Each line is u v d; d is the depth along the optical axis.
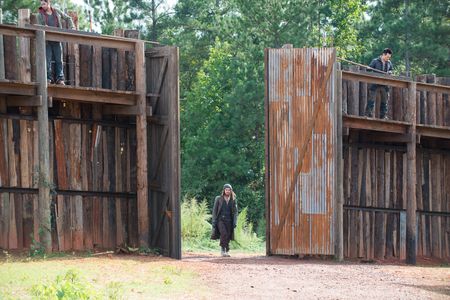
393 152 31.27
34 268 19.75
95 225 25.72
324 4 64.12
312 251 27.86
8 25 22.91
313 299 18.14
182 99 64.69
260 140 57.62
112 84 25.62
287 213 28.05
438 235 32.94
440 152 33.16
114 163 26.17
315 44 58.12
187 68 71.75
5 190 24.28
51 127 25.02
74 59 25.11
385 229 30.92
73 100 24.39
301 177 27.98
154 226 26.58
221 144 57.25
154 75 26.28
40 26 23.44
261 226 47.62
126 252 25.27
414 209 30.05
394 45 58.31
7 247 24.20
